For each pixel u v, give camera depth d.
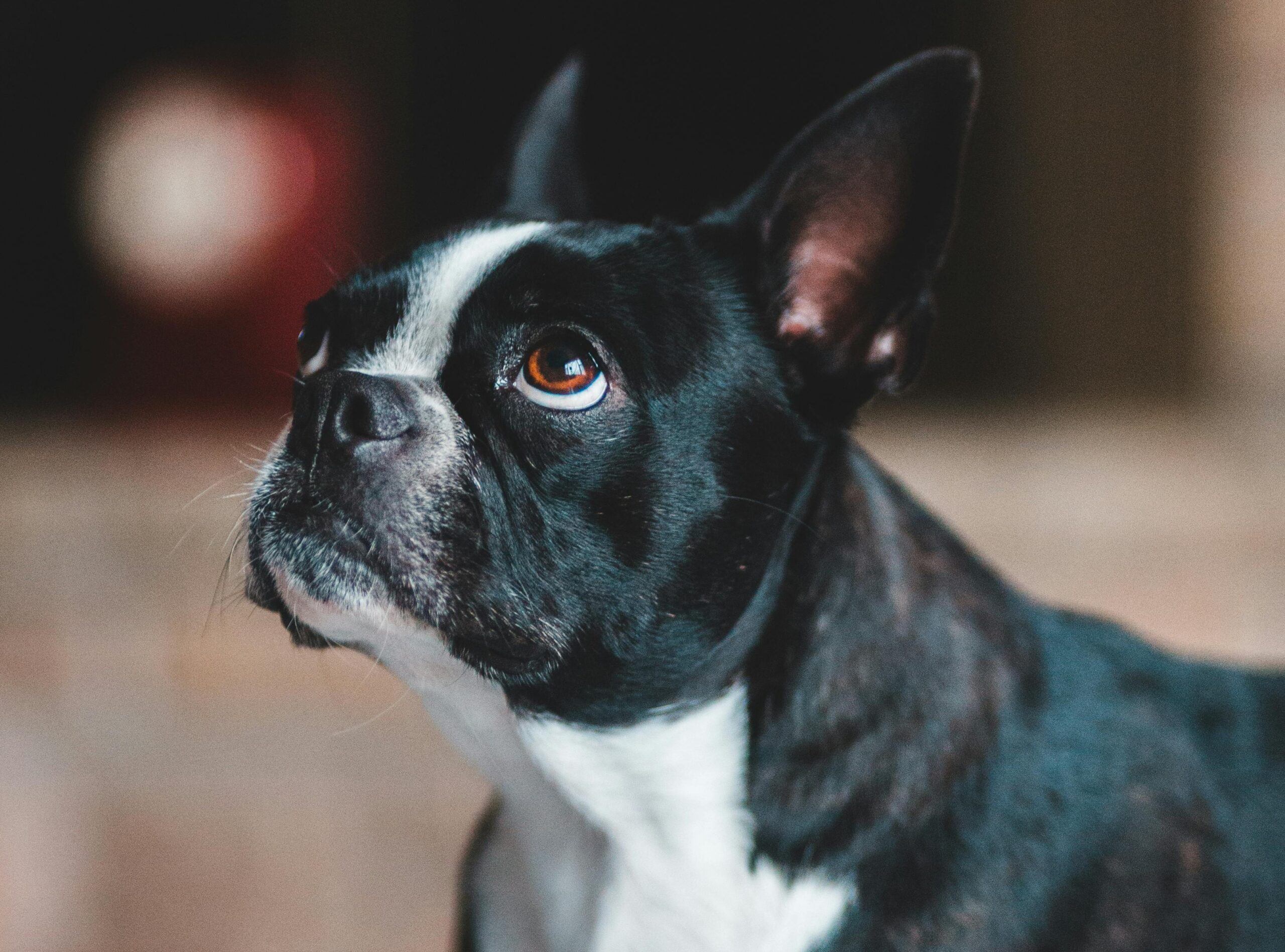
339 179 4.96
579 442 1.82
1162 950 1.91
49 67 5.39
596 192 5.30
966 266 4.93
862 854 1.88
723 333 1.93
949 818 1.88
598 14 5.28
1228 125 4.44
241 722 4.11
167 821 3.95
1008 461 4.40
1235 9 4.36
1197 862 1.96
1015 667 2.01
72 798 3.98
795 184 1.99
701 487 1.88
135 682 4.17
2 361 5.40
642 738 1.94
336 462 1.77
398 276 1.89
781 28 5.22
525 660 1.87
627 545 1.85
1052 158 4.75
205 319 4.89
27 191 5.44
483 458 1.81
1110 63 4.63
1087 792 1.93
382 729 4.05
